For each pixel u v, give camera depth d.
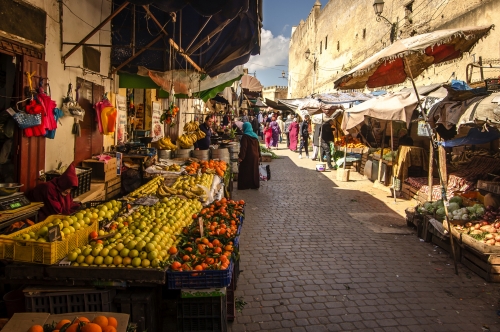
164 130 13.28
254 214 8.57
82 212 4.21
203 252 3.76
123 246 3.42
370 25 20.64
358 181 13.34
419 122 10.95
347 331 3.90
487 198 6.89
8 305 3.37
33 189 4.93
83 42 6.07
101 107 7.38
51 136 5.39
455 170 9.78
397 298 4.63
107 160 7.12
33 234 3.44
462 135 8.48
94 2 7.18
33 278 3.19
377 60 5.64
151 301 3.22
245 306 4.37
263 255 6.00
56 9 5.80
